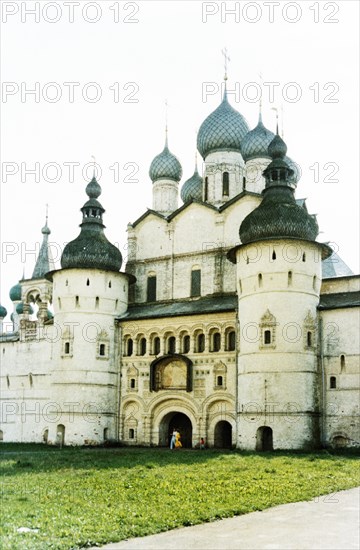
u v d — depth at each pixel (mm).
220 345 55625
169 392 57562
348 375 49781
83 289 60438
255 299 50938
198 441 55312
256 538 16922
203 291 61594
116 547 16047
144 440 58625
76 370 59156
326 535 17266
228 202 61781
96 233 62531
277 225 51062
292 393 48781
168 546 16125
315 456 41750
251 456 41656
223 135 68125
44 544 15688
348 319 50469
